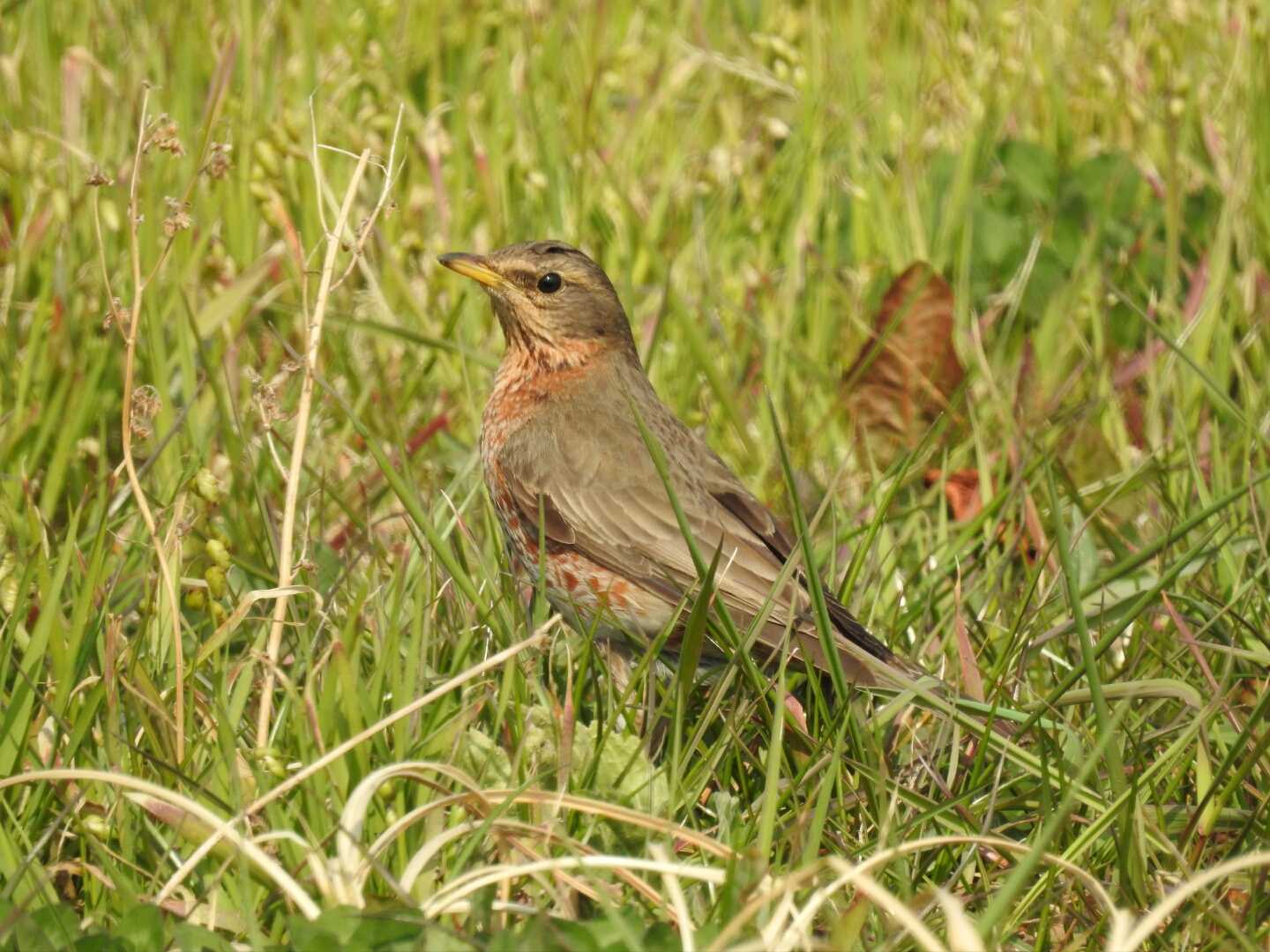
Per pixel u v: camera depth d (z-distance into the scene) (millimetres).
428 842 6641
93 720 7723
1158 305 13297
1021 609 8812
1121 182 14750
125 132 13953
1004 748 7797
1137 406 12344
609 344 11125
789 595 9609
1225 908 7289
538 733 7641
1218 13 17953
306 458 11047
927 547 10680
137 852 7094
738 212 14906
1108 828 7562
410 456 11297
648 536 10344
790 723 8477
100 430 10953
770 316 13352
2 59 14898
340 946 6090
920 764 8391
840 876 6660
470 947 6148
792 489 8281
